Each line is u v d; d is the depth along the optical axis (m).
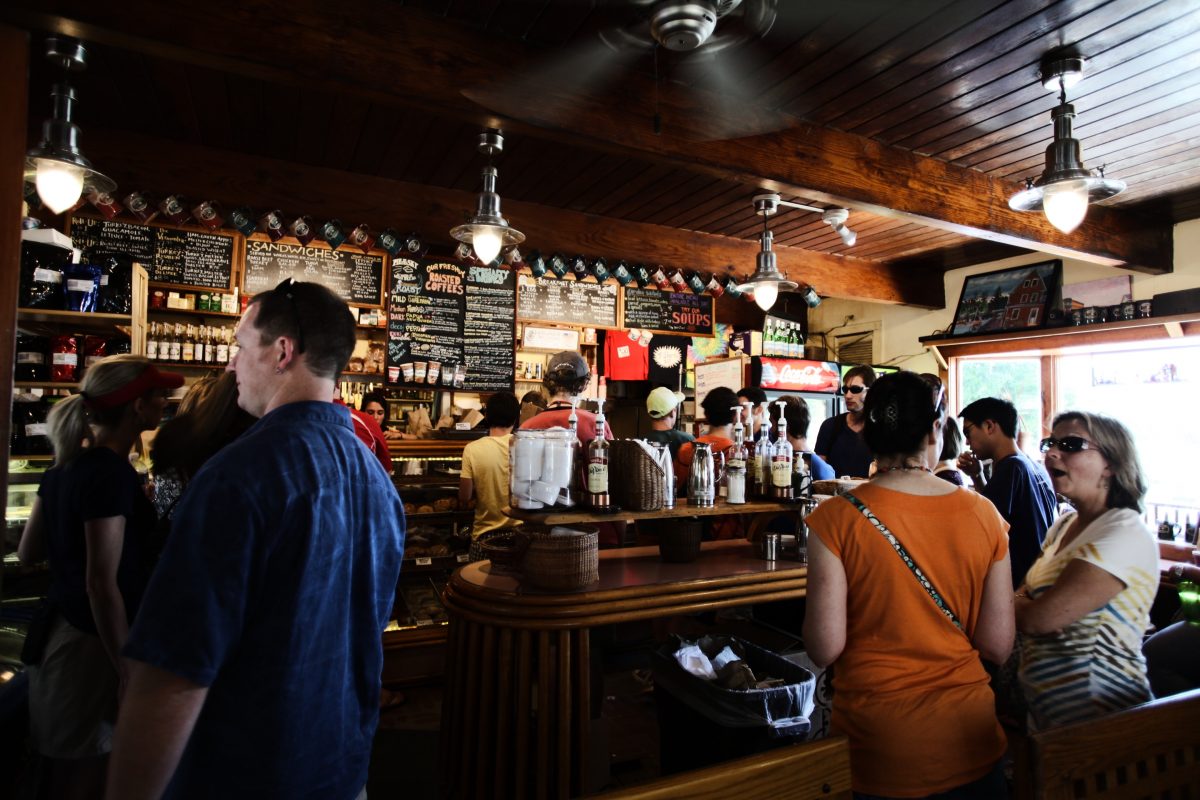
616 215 4.53
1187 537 3.78
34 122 3.17
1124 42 2.35
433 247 5.50
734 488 2.48
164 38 1.90
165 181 3.41
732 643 2.36
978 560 1.32
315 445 1.03
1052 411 5.04
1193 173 3.58
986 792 1.26
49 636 1.82
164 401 2.06
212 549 0.89
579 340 6.12
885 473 1.41
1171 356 4.39
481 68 2.32
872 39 2.36
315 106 3.05
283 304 1.11
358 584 1.12
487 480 3.24
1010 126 3.01
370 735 1.14
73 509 1.79
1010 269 5.31
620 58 2.47
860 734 1.30
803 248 5.29
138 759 0.83
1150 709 1.12
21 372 2.69
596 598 1.99
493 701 1.99
